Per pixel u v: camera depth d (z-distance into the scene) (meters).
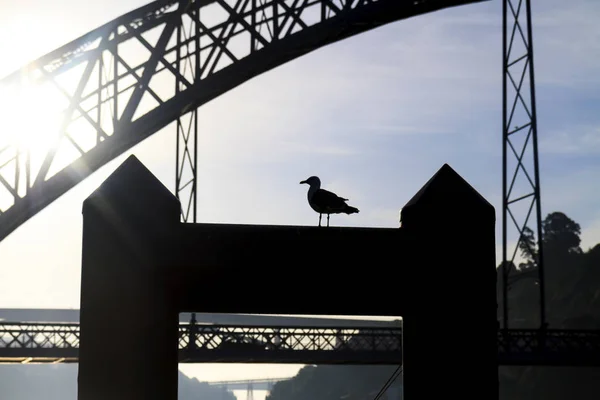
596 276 137.88
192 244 10.03
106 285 9.95
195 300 10.01
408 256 10.24
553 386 103.31
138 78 32.78
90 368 9.85
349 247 10.20
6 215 31.61
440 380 10.19
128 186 10.05
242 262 10.06
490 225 10.35
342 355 45.69
